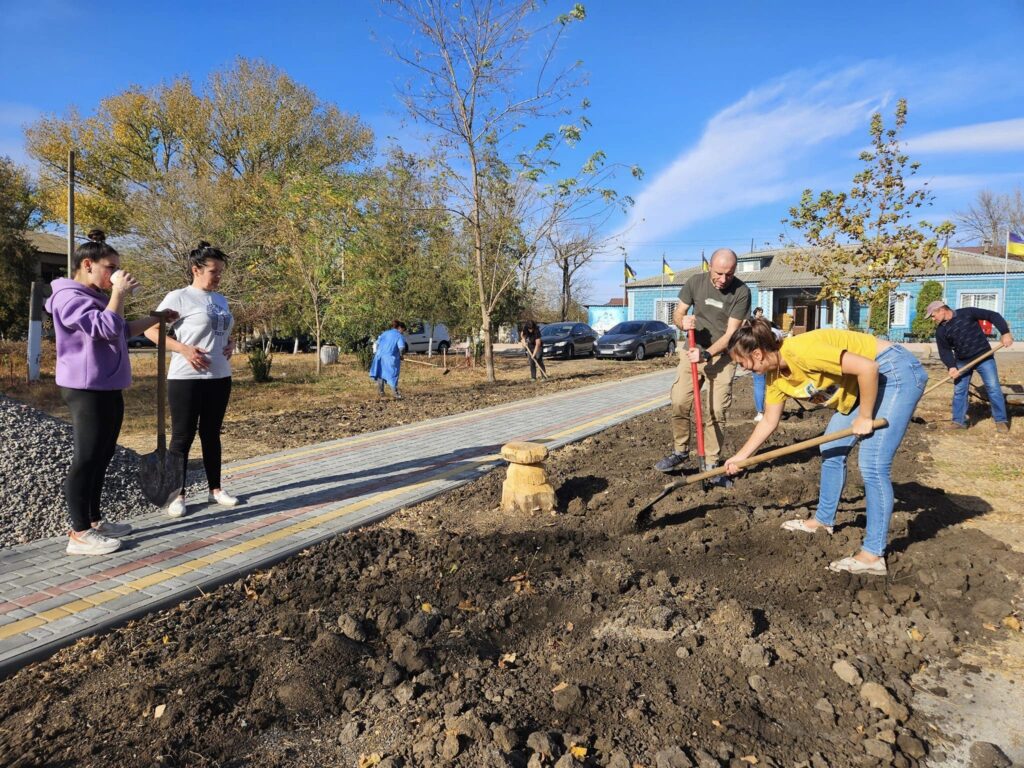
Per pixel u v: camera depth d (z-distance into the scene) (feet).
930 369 53.01
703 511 15.93
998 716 8.57
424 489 18.21
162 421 14.99
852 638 10.34
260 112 110.22
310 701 8.73
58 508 15.38
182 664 9.55
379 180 53.57
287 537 14.38
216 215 79.00
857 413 13.14
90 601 11.20
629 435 25.84
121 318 12.85
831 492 13.93
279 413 35.70
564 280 163.22
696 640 9.97
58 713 8.46
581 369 67.36
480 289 52.19
